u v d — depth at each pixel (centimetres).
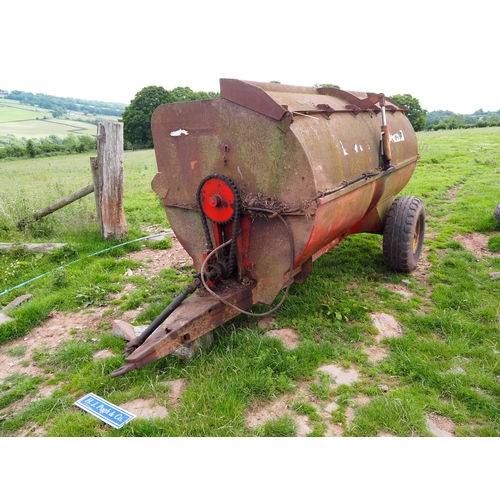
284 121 320
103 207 685
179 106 367
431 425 301
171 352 338
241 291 370
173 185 398
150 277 572
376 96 459
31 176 2127
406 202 532
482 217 765
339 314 431
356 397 328
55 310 494
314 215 327
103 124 655
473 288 496
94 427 307
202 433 293
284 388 334
